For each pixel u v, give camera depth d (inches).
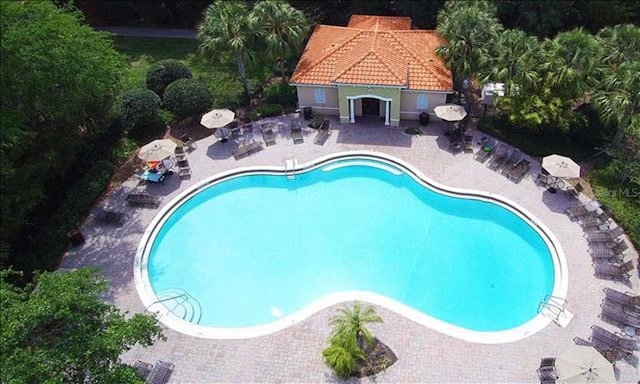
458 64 1305.4
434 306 978.1
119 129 1379.2
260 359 892.0
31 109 1049.5
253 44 1423.5
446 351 886.4
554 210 1128.8
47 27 1013.2
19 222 1040.8
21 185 1036.5
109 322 744.3
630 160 1160.8
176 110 1405.0
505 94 1270.9
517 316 953.5
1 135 938.1
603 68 1197.7
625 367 844.0
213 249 1120.8
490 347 888.9
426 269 1048.2
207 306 1002.7
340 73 1334.9
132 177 1298.0
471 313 962.1
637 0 1608.0
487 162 1263.5
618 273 971.3
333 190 1254.3
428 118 1395.2
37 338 688.4
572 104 1283.2
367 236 1127.0
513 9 1520.7
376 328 925.8
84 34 1176.2
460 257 1068.5
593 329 882.1
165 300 1011.9
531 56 1216.8
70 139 1187.9
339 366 834.2
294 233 1146.0
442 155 1296.8
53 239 1107.9
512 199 1162.6
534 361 864.3
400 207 1195.3
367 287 1021.2
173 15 1987.0
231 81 1600.6
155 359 900.6
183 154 1326.3
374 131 1397.6
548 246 1063.0
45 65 1002.1
